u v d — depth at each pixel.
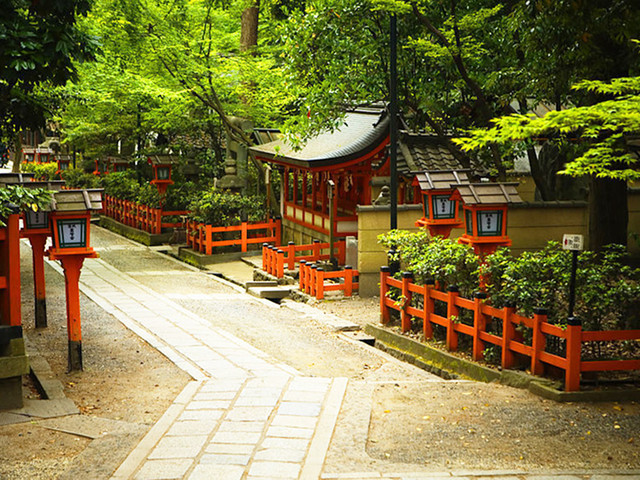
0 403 8.01
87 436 7.22
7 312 8.09
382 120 18.58
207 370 9.70
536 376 8.71
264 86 25.00
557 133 10.10
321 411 7.81
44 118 10.86
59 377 9.48
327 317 13.94
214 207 23.69
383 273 12.49
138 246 26.67
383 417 7.67
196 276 20.28
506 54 15.89
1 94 10.18
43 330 12.27
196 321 13.09
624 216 13.29
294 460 6.44
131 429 7.38
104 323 12.81
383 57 16.31
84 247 9.73
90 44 9.12
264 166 25.50
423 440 6.97
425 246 11.82
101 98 24.72
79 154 42.12
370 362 10.84
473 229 11.54
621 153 10.06
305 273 16.83
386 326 12.43
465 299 10.19
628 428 7.14
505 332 9.23
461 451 6.66
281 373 9.55
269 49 25.86
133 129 31.94
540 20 12.25
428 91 16.58
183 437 7.05
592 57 11.73
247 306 15.50
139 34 23.08
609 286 9.41
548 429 7.16
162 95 24.31
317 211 21.81
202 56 24.20
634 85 8.53
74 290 9.77
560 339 8.98
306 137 17.02
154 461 6.45
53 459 6.66
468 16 15.28
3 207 7.90
